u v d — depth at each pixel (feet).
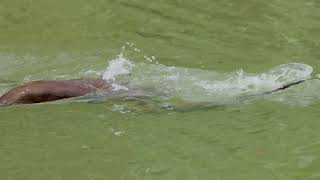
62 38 136.26
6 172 80.64
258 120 94.89
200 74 113.09
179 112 98.17
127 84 106.52
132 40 133.39
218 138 89.61
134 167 81.30
